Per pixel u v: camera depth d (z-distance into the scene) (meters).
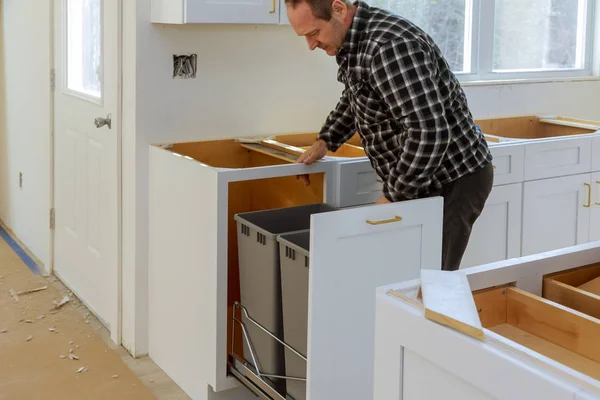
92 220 3.33
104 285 3.24
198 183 2.52
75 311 3.46
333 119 2.59
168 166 2.73
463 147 2.32
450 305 1.18
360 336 2.09
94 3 3.14
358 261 2.04
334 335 2.05
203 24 2.92
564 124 3.75
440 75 2.25
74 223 3.58
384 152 2.30
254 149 2.95
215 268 2.46
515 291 1.39
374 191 2.74
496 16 3.84
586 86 4.11
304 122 3.24
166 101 2.90
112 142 3.03
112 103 3.00
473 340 1.10
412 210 2.11
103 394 2.70
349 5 2.18
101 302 3.30
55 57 3.65
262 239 2.36
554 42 4.08
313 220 1.93
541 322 1.35
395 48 2.07
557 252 1.53
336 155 3.12
